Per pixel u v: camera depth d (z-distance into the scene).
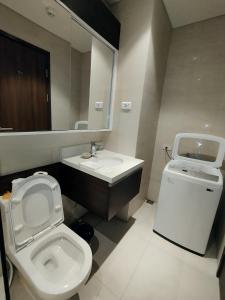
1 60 0.95
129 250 1.56
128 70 1.69
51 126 1.32
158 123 2.27
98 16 1.42
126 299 1.16
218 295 1.24
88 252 1.03
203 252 1.55
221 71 1.79
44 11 1.10
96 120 1.77
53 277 1.05
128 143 1.81
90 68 1.55
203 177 1.46
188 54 1.95
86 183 1.36
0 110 0.98
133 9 1.57
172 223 1.64
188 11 1.71
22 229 1.03
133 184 1.59
